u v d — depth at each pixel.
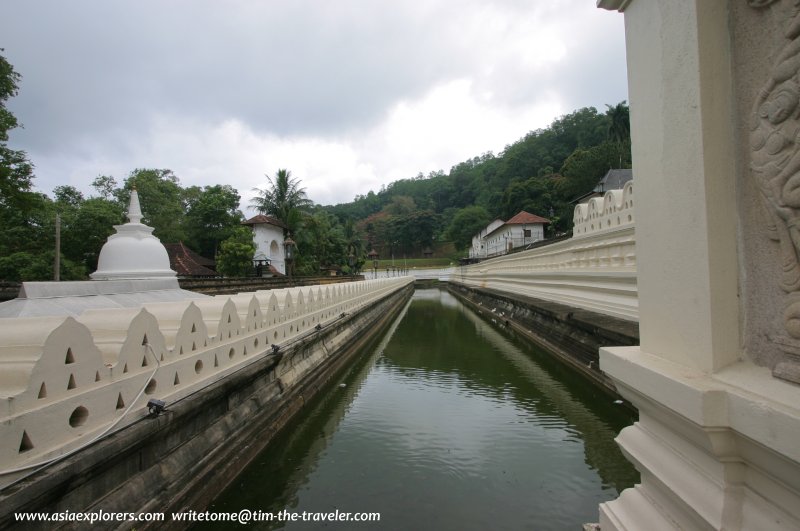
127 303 6.08
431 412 7.42
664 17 1.97
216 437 4.68
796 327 1.44
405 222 92.62
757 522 1.53
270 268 31.03
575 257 13.36
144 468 3.57
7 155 12.36
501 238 47.00
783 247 1.50
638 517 2.21
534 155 73.50
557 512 4.42
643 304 2.31
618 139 47.00
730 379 1.63
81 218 18.44
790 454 1.29
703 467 1.80
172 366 4.15
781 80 1.47
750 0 1.62
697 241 1.78
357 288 16.05
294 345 7.54
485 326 18.94
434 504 4.58
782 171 1.47
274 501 4.69
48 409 2.77
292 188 36.94
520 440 6.18
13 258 15.65
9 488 2.38
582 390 8.59
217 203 32.38
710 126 1.72
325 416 7.30
